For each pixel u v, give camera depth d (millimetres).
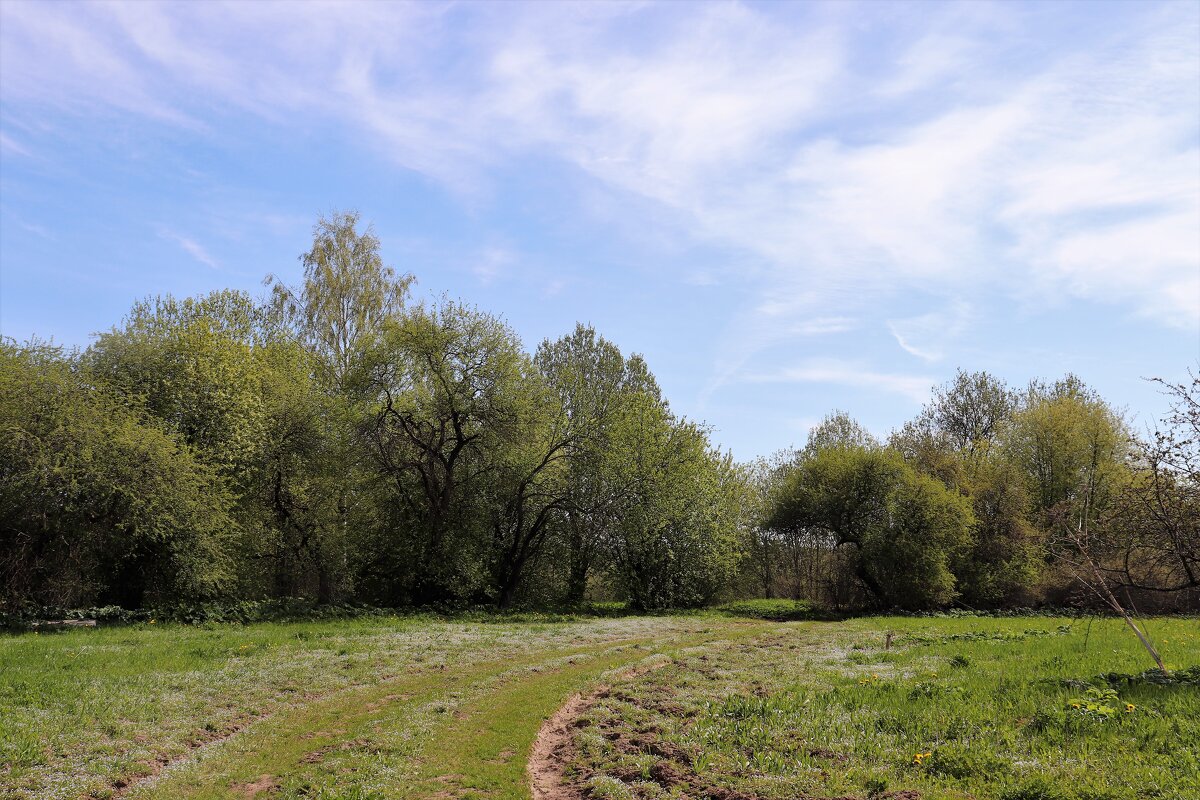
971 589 42562
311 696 15695
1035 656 17781
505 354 36531
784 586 56156
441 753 11477
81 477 24484
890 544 41406
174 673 16484
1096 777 8562
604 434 41594
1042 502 46781
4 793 9555
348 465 34938
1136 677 13227
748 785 9203
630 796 9227
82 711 13008
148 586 27797
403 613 32156
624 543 40531
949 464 46281
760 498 53000
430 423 36812
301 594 35375
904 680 14984
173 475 26125
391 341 35438
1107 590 14430
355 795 9492
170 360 31156
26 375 25391
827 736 11000
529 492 40125
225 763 11320
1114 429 46562
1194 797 7805
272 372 34312
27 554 25156
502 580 39281
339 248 42094
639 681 16531
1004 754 9695
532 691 15938
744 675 16969
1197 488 14516
